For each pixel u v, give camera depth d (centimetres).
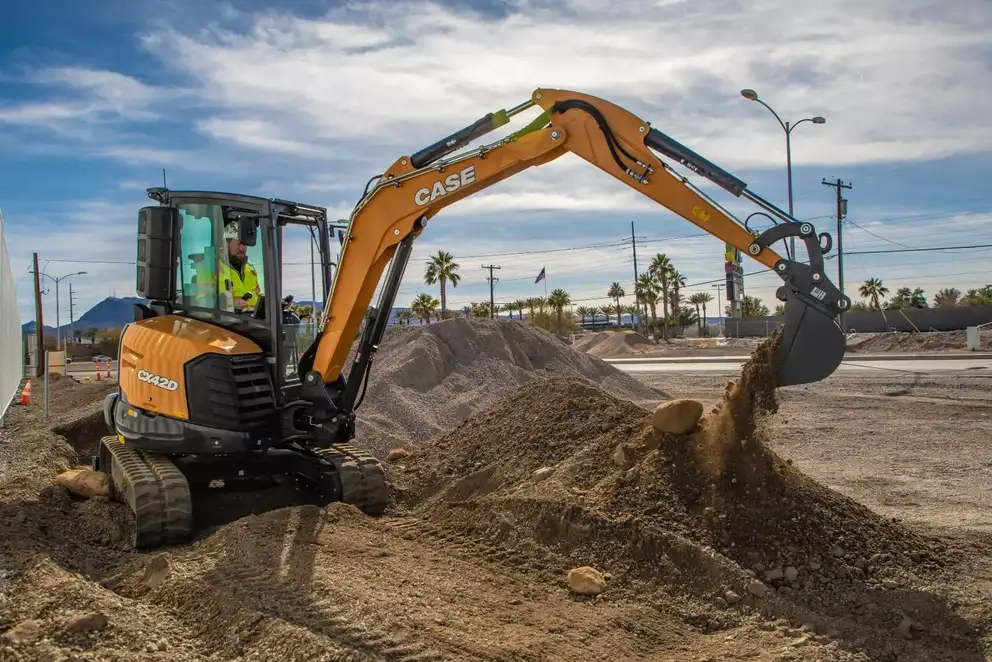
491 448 941
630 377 2162
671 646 507
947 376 2353
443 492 888
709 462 667
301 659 448
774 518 627
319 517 732
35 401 2259
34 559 623
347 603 534
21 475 968
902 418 1527
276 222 781
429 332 1730
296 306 844
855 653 479
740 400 655
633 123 686
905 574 596
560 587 599
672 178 671
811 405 1766
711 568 579
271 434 785
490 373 1688
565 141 706
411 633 492
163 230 798
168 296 806
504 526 694
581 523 650
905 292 8588
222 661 469
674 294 9050
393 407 1445
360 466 830
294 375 816
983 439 1275
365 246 788
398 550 671
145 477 726
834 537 624
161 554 634
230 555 642
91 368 4797
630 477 684
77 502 862
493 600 567
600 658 481
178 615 539
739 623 535
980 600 554
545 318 8612
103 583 608
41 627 486
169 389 765
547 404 960
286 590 558
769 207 636
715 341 5994
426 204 763
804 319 620
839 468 1086
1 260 1764
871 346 4444
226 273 796
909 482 983
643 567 604
